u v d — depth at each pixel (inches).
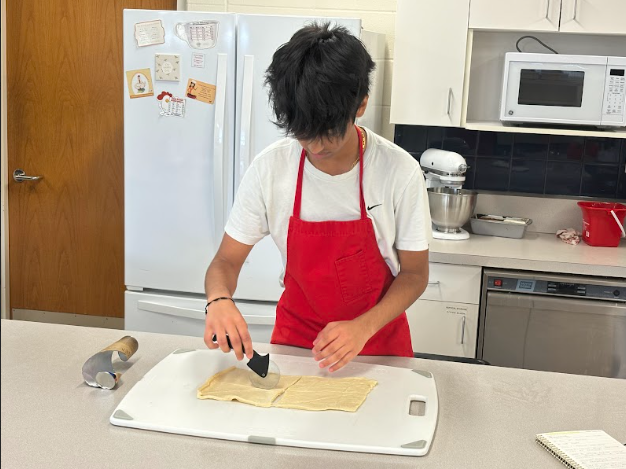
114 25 139.9
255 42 109.8
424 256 62.5
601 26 115.3
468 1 117.3
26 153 146.6
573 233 125.6
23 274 151.3
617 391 57.4
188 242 117.1
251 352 53.4
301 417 49.2
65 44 141.9
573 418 51.9
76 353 61.8
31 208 148.6
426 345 115.9
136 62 113.5
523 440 48.2
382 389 54.6
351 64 47.1
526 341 112.5
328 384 54.4
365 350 65.1
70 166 146.0
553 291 110.6
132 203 117.6
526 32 130.0
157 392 52.7
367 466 43.8
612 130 120.6
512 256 111.4
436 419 50.2
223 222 114.5
